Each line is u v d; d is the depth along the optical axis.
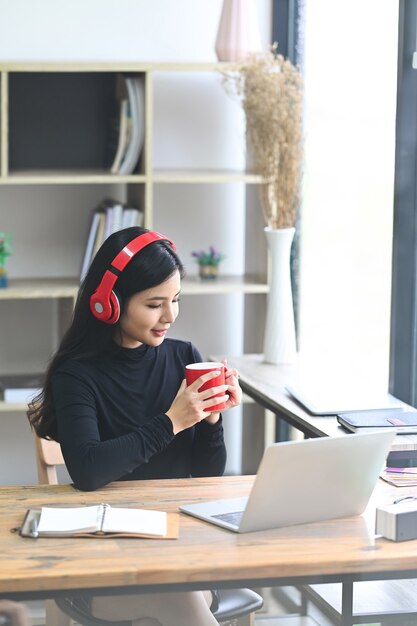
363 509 2.33
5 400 4.23
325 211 4.21
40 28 4.40
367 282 3.85
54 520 2.19
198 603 2.37
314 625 2.83
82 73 4.45
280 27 4.58
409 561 2.07
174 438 2.73
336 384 3.40
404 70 3.54
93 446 2.44
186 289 4.26
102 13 4.44
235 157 4.65
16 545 2.09
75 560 2.01
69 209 4.55
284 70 3.88
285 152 3.76
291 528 2.22
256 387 3.39
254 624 2.76
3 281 4.23
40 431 2.64
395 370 3.66
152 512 2.26
